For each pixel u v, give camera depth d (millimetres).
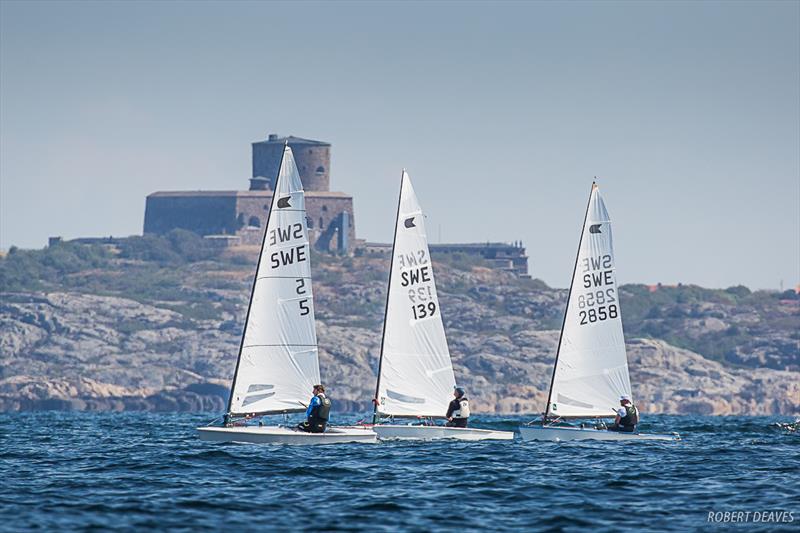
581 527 134500
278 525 133875
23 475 175500
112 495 153375
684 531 132500
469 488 161125
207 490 157750
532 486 163500
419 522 136375
